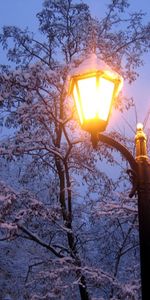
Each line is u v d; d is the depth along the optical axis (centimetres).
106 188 918
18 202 778
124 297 751
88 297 787
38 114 855
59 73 834
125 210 814
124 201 836
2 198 746
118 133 904
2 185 779
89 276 748
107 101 267
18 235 805
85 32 902
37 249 1289
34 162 952
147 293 236
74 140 883
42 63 845
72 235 850
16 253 1372
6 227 719
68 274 768
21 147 861
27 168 971
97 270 765
